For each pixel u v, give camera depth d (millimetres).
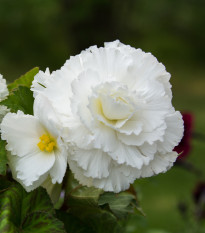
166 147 497
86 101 486
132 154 485
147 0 6488
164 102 491
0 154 477
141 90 493
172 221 1870
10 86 552
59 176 476
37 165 479
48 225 465
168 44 7105
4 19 6121
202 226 1146
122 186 483
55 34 6598
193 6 6875
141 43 6949
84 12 5637
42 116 479
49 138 490
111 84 486
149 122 491
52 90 486
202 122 3779
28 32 6488
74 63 500
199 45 7137
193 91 5367
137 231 1195
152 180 749
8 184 488
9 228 440
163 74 503
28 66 6348
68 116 479
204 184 1051
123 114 490
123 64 498
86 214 546
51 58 6469
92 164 476
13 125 485
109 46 529
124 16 5941
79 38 5977
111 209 535
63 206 540
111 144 479
